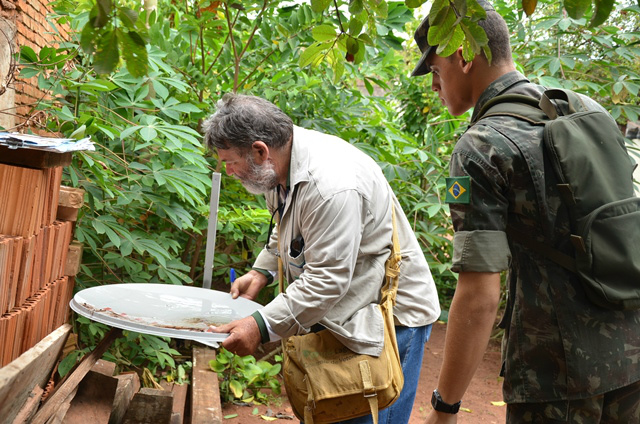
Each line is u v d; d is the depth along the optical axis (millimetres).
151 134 3307
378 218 2078
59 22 4066
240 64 4566
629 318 1631
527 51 5309
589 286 1571
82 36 1146
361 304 2047
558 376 1607
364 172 2061
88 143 2172
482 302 1604
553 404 1611
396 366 2031
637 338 1628
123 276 4129
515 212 1646
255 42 4609
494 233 1605
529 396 1629
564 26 4652
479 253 1591
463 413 4004
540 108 1711
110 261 3775
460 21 1244
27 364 1416
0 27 3594
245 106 2041
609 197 1598
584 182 1588
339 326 1976
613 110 4906
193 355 3426
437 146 5383
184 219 3654
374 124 5258
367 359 1969
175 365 3980
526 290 1650
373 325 2014
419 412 3988
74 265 2617
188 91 4328
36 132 3807
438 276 6125
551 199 1597
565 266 1599
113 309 1952
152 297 2250
